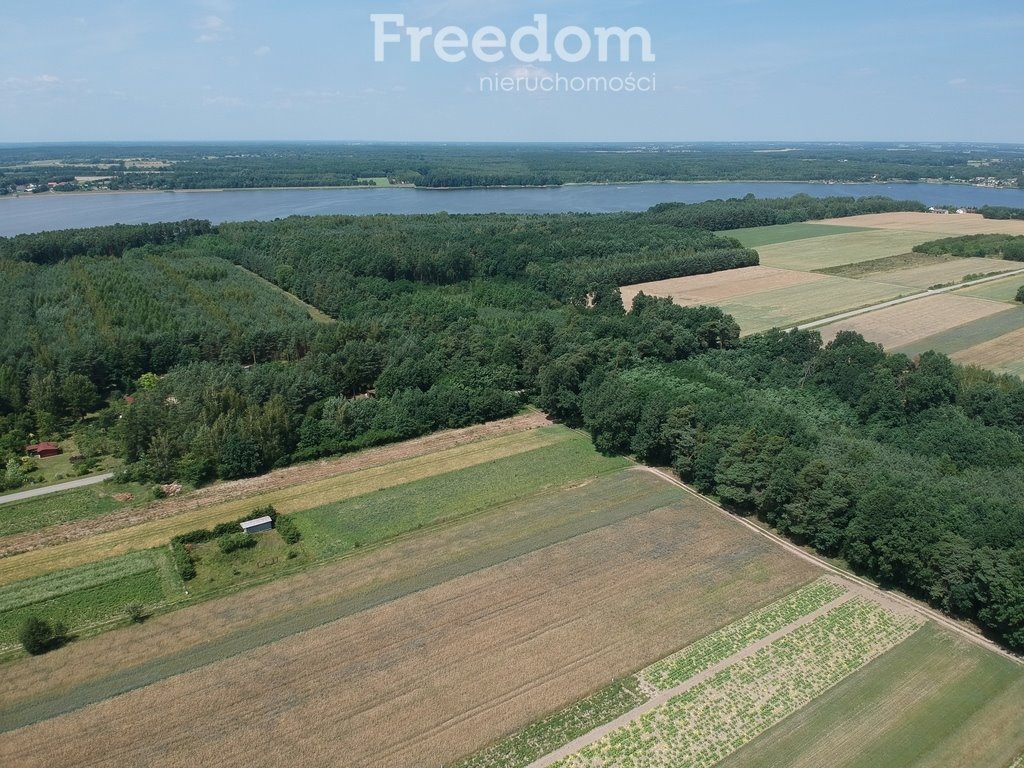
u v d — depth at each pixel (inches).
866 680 1894.7
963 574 2106.3
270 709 1760.6
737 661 1957.4
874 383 3521.2
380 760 1617.9
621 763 1625.2
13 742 1656.0
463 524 2684.5
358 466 3184.1
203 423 3161.9
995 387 3499.0
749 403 3316.9
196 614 2137.1
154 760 1609.3
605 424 3280.0
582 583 2301.9
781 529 2620.6
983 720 1760.6
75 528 2618.1
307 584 2292.1
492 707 1776.6
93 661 1932.8
